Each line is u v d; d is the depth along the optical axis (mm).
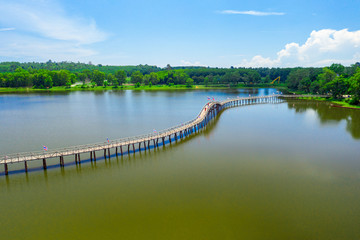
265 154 55094
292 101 135625
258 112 105000
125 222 32469
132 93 194000
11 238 29844
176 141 64625
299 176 44625
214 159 52500
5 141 67188
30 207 36031
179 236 29781
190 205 35938
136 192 39594
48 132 75938
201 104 134500
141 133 74188
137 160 52281
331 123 83312
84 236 30031
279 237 29562
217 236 29734
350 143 62219
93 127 82125
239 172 46281
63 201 37406
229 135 69812
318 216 33281
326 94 145500
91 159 51938
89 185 42000
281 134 70500
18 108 121500
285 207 35312
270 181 42844
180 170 47312
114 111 112750
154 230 30859
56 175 45719
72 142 65688
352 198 37469
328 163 50156
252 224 31844
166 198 37781
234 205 35844
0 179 44250
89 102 142625
